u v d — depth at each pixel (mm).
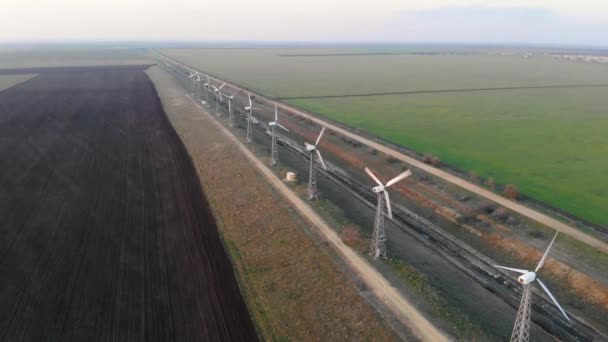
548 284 39781
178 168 69875
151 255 43219
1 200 55188
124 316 34031
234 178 65000
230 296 37000
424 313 34719
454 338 32062
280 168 69875
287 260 42375
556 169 69250
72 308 34750
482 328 33531
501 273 41875
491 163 72250
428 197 58531
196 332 32500
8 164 69125
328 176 68000
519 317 31594
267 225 49812
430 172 66688
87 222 49969
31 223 49219
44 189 59406
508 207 53625
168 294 37000
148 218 51594
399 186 63062
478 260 44188
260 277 39688
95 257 42469
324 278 39281
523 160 74062
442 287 39031
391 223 52156
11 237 45875
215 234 48156
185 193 59688
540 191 59531
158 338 31766
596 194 58531
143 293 37031
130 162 72125
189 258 42875
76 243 45125
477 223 50844
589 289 38188
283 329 33000
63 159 72750
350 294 36938
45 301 35500
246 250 44438
